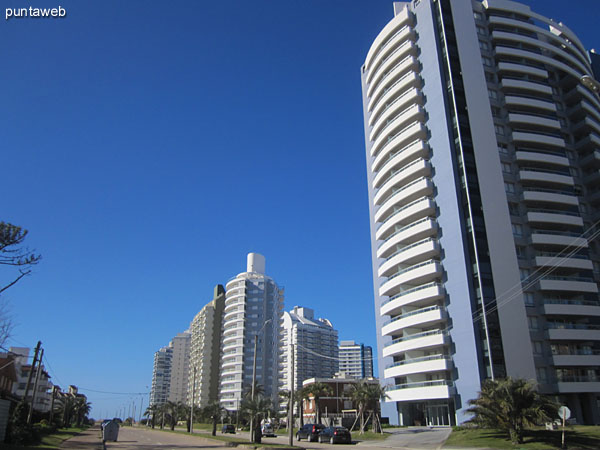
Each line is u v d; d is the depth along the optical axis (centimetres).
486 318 5247
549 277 5741
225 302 15600
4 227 2378
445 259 5869
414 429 5197
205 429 10256
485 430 3878
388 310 6469
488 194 5828
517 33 7094
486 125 6209
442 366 5416
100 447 3638
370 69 8062
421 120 6825
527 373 5078
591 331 5462
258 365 14275
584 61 7600
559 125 6494
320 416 7669
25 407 4156
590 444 3145
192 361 17838
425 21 7106
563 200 6022
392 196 6781
